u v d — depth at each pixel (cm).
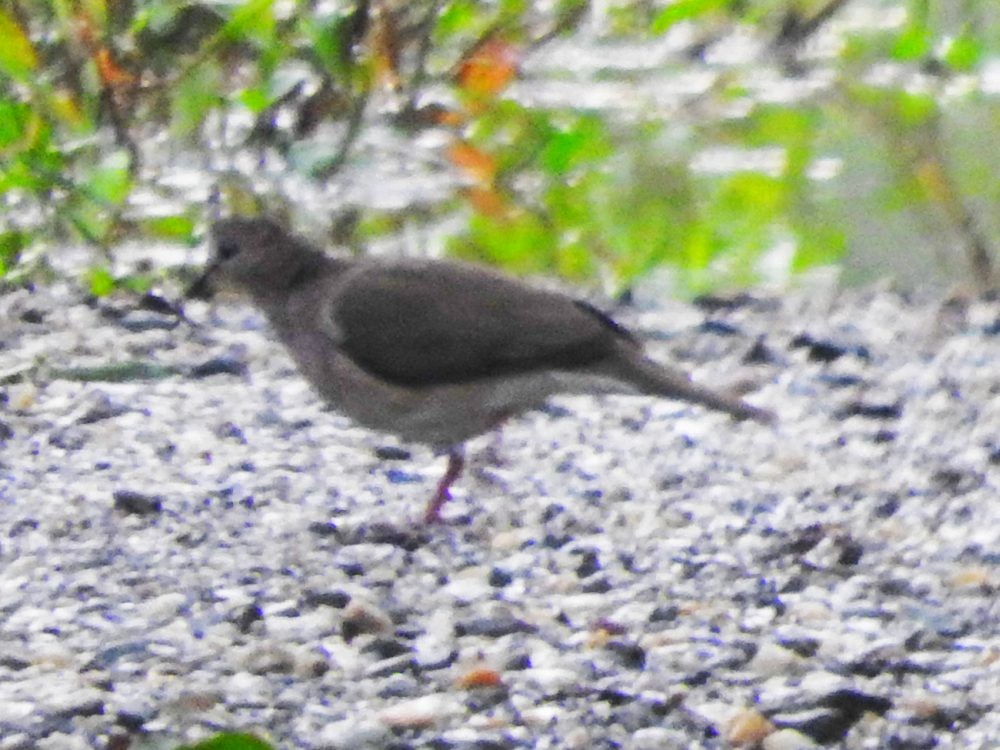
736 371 1323
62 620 878
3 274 1459
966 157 1831
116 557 955
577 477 1098
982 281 1747
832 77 1627
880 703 799
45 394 1217
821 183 1747
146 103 1515
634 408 1228
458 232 1553
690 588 935
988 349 1381
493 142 1558
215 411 1198
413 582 938
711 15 1625
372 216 1541
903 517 1042
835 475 1111
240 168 1498
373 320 1047
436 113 1535
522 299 1049
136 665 828
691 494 1073
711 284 1611
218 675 822
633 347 1065
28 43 1398
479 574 949
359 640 862
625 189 1622
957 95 1625
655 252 1587
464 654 845
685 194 1631
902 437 1187
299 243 1090
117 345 1316
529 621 888
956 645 873
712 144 1644
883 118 1688
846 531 1010
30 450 1112
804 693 800
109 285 1438
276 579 932
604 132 1599
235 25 1423
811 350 1362
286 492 1059
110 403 1200
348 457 1123
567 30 1564
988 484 1097
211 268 1102
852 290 1567
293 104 1530
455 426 1050
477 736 767
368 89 1498
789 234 1644
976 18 1709
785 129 1656
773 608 912
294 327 1085
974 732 786
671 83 1590
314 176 1476
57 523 996
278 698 798
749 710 789
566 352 1037
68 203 1466
